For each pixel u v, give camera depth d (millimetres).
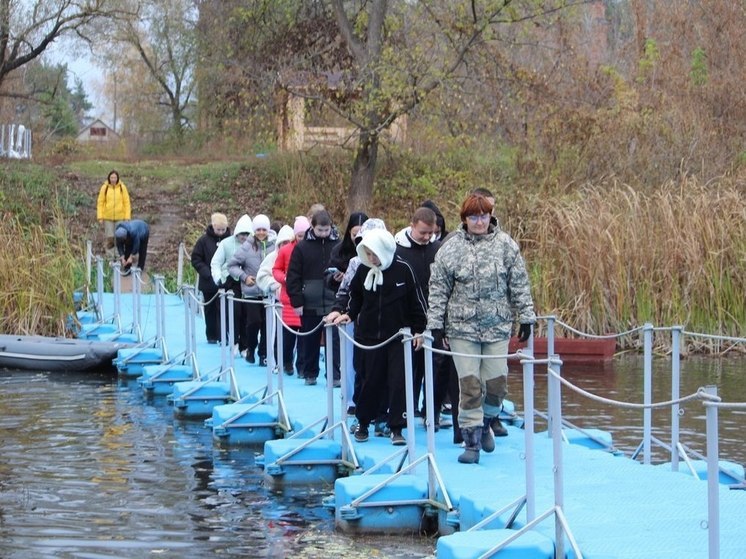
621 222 19547
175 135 44625
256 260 14977
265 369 14906
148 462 10859
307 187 32625
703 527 7074
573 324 18578
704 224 19250
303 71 32125
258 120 35812
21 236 19391
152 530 8461
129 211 26328
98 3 34938
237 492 9656
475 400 8867
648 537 6852
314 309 12836
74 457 11055
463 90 28953
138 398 14734
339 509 8383
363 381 10133
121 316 20250
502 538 6855
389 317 9602
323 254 12703
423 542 8078
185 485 9922
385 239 9367
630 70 34656
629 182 26172
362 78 28953
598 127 27578
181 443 11797
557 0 28438
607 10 46094
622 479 8492
